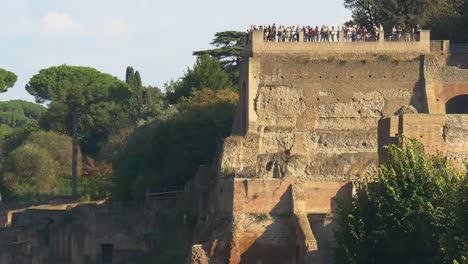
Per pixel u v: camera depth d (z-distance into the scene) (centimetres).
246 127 15938
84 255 17475
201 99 18375
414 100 16038
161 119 18762
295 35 16112
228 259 13962
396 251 11656
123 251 17088
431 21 17575
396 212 11794
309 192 14138
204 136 16912
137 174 17450
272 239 14025
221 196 14562
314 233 13700
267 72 16000
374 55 16100
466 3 17938
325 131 15838
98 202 18325
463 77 16012
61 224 17850
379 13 17862
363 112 16000
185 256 15500
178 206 16425
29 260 18075
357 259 11831
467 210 10988
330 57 16062
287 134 15688
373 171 14575
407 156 12100
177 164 16850
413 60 16088
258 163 15362
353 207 12162
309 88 16000
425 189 11856
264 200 14138
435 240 11350
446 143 13712
